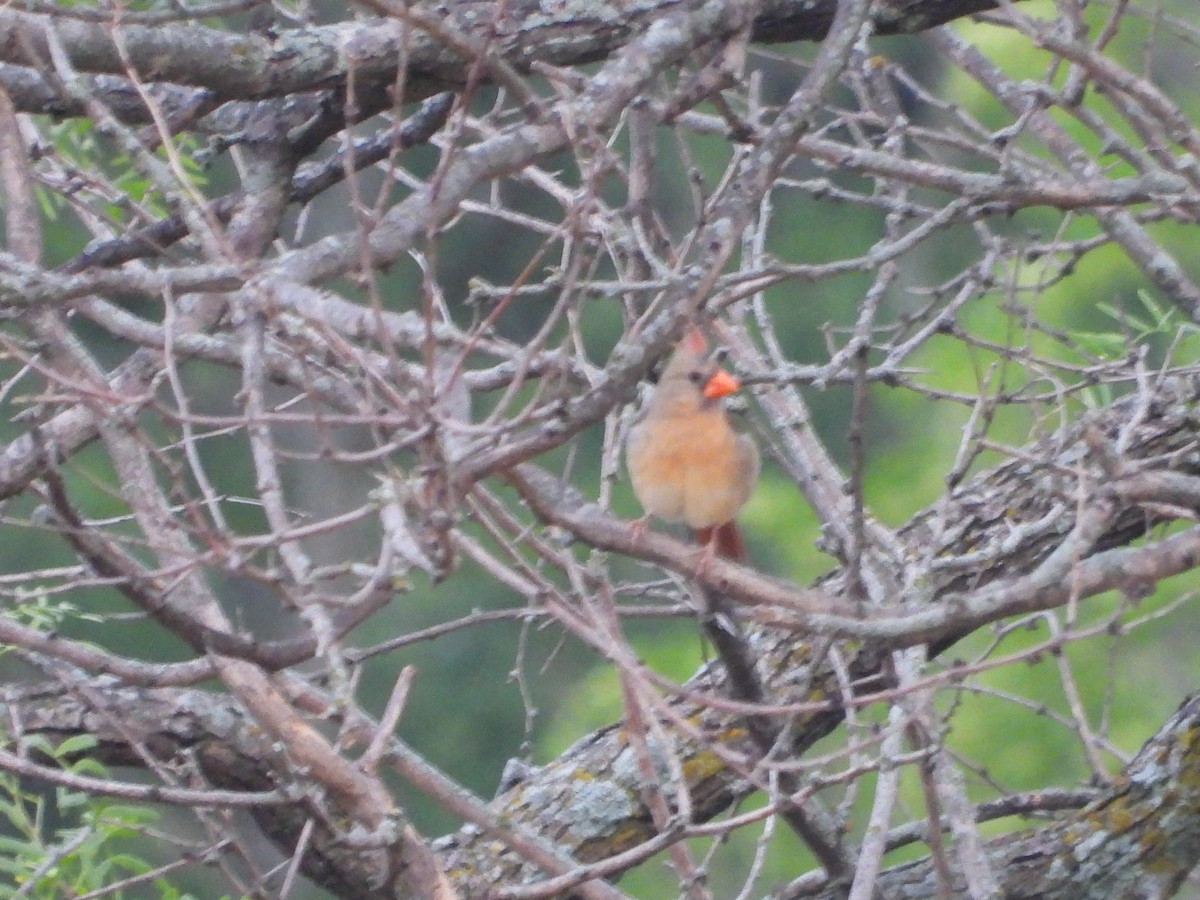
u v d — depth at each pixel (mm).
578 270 5395
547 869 6656
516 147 6328
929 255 20547
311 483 20812
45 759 8156
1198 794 8328
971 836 6977
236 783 8289
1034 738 16609
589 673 18281
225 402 21625
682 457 8469
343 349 5098
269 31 7367
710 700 5500
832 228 23094
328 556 20594
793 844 16266
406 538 4668
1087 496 5969
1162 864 8344
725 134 7781
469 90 5945
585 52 7805
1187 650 17125
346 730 5062
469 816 6641
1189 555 5625
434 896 6125
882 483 20016
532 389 12875
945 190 6941
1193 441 7566
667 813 6926
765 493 20516
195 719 8219
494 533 5961
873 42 19875
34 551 20844
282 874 18438
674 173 20828
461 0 7723
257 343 5418
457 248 21344
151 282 5438
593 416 5344
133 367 7512
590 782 9164
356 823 7246
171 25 7152
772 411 8727
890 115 8969
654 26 7039
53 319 6344
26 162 7023
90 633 21172
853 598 6277
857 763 7332
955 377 19438
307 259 5723
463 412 5203
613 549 6195
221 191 18031
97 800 8797
